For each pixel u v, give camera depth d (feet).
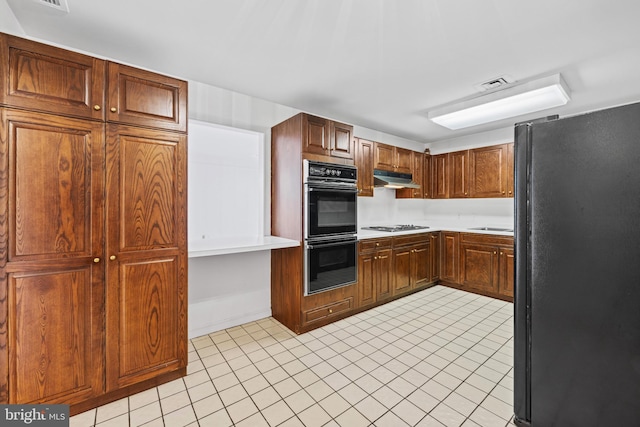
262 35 5.95
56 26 5.64
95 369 5.30
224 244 7.57
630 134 3.65
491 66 7.18
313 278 8.62
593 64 7.07
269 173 9.75
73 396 5.10
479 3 4.94
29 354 4.76
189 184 8.19
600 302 3.90
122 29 5.75
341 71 7.52
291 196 8.82
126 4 5.00
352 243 9.72
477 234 12.19
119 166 5.47
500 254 11.50
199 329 8.39
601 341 3.90
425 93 8.92
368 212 13.51
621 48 6.33
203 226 8.45
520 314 4.67
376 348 7.58
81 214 5.14
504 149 12.26
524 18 5.32
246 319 9.33
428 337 8.22
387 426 4.89
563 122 4.19
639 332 3.61
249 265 9.39
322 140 8.95
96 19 5.43
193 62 7.10
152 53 6.68
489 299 11.61
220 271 8.79
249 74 7.72
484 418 5.07
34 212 4.76
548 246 4.35
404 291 11.79
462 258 12.71
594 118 3.92
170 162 6.04
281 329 8.84
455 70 7.41
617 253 3.76
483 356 7.18
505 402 5.49
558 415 4.30
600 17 5.27
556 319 4.29
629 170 3.66
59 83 4.90
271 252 9.85
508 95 8.45
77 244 5.11
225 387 5.94
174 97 6.08
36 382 4.81
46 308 4.89
